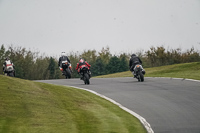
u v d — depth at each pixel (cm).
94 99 4756
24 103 3700
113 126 3161
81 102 4384
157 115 3781
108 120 3409
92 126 3111
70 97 4638
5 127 2780
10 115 3169
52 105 3878
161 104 4406
